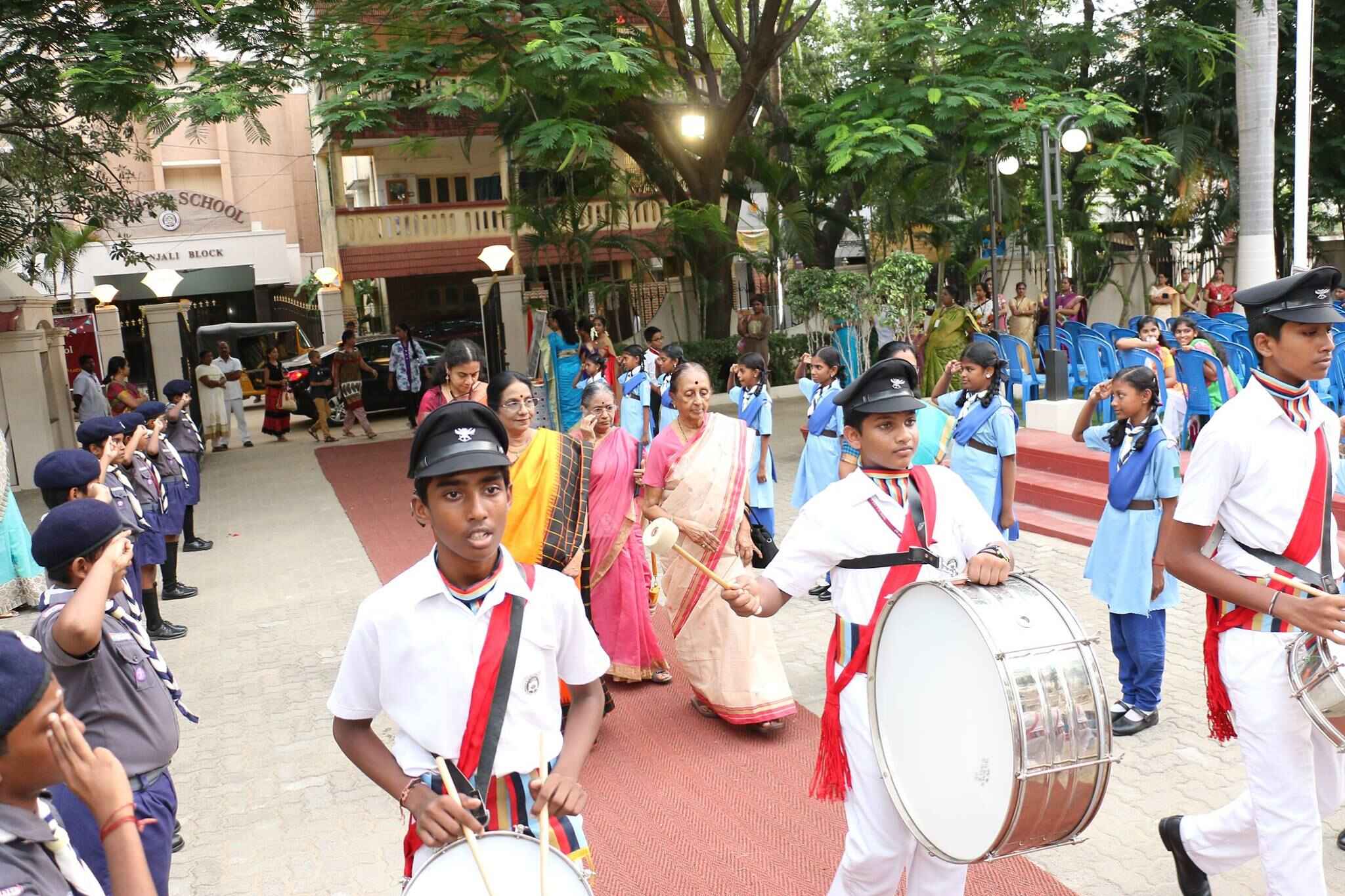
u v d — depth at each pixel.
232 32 13.01
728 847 4.49
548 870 2.34
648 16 17.38
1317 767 3.49
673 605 5.72
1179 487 5.03
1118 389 5.20
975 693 2.90
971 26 16.58
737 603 3.39
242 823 5.02
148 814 3.31
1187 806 4.61
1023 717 2.75
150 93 12.18
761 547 8.36
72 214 16.59
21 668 1.91
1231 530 3.42
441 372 6.88
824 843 4.48
